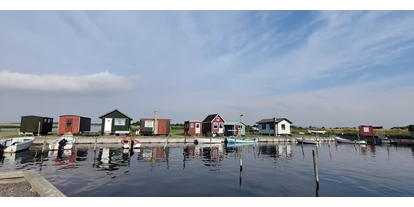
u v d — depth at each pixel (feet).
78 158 77.92
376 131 240.32
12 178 38.55
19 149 90.94
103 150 100.01
